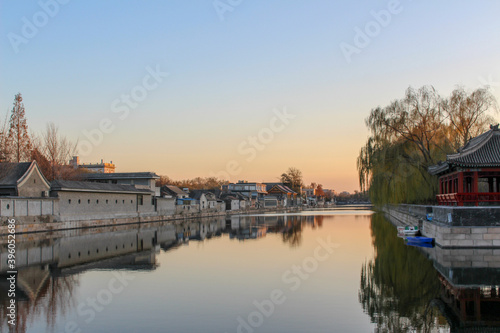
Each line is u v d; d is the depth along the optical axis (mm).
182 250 38000
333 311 18656
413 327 16609
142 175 87688
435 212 41688
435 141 51594
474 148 37562
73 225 60000
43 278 25719
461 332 16016
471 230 33875
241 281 24562
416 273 26391
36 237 48250
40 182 56438
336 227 64312
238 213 131500
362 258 32500
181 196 105000
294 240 45781
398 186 50844
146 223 77562
